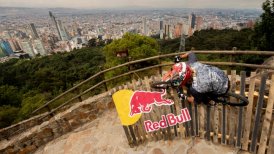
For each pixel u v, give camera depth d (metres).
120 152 4.72
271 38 10.15
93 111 6.06
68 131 6.04
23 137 5.63
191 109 3.90
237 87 4.58
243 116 3.56
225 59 13.61
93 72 30.61
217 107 3.72
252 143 3.60
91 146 5.20
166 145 4.41
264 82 3.04
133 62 5.39
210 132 4.09
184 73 2.85
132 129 4.44
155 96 3.98
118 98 4.23
